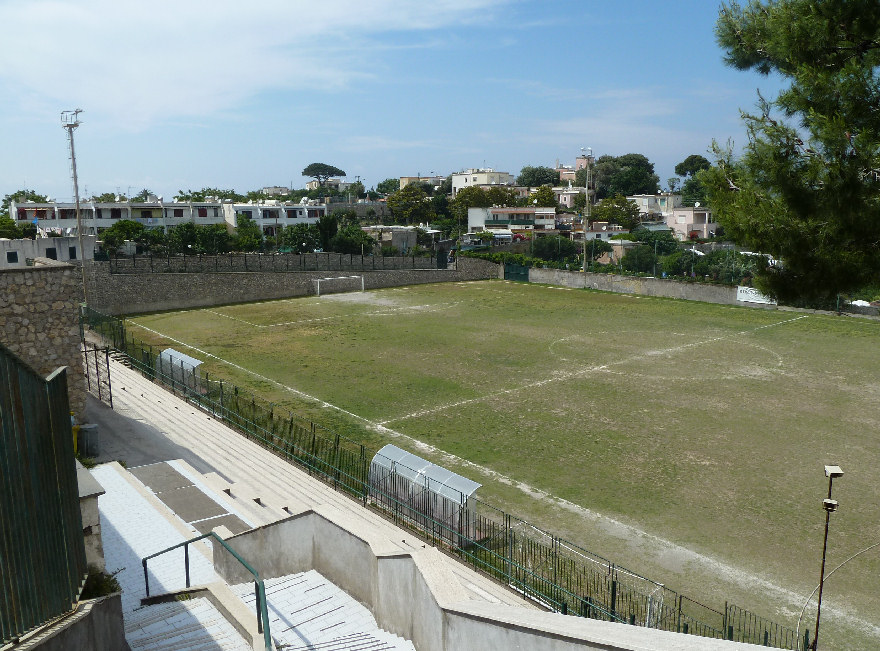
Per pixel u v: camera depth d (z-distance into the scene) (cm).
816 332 4672
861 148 1101
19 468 660
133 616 966
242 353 4069
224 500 1822
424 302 6091
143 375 3384
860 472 2309
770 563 1727
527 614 754
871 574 1672
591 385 3372
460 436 2641
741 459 2417
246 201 14238
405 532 1866
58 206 9769
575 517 1973
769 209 1266
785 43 1282
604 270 7494
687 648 567
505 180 19762
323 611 1045
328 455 2380
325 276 6625
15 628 638
